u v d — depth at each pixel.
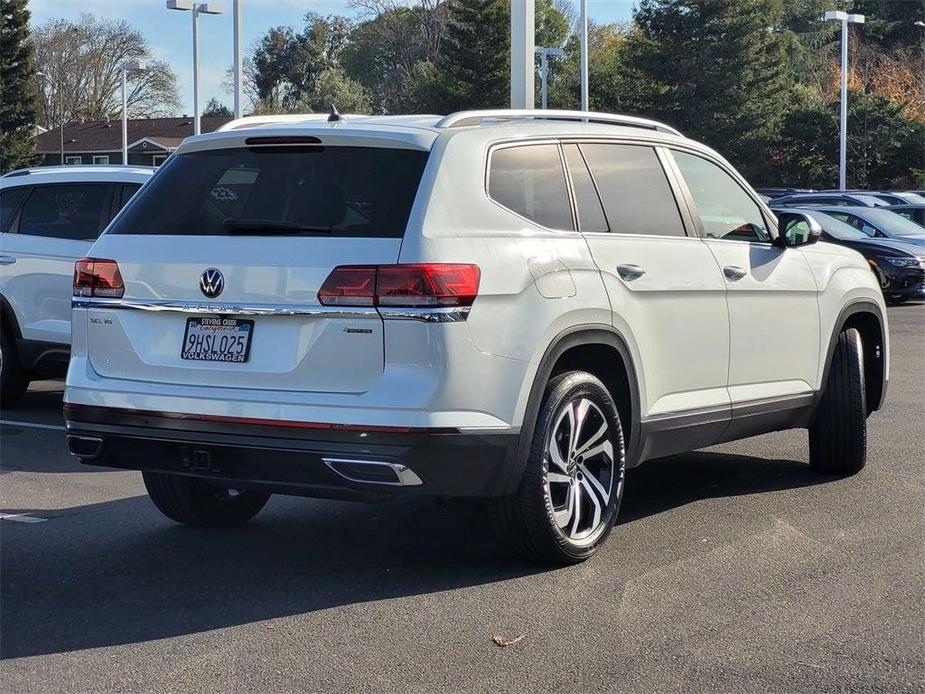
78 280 5.41
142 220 5.36
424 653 4.37
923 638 4.50
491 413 4.86
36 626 4.71
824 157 55.59
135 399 5.12
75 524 6.29
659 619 4.71
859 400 7.10
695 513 6.39
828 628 4.61
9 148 64.88
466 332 4.77
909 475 7.34
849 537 5.89
